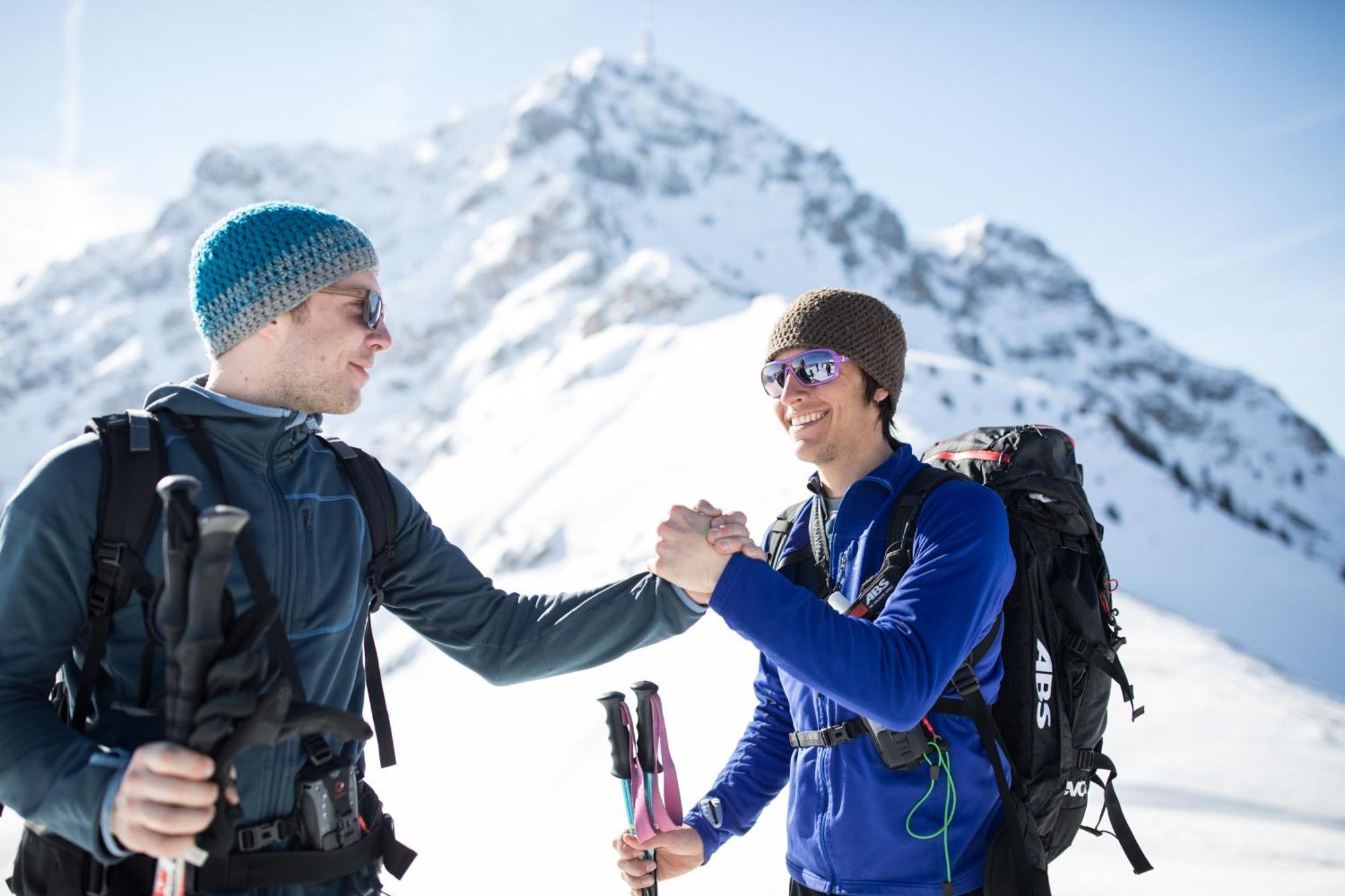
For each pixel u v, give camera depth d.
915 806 2.32
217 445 1.96
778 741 2.77
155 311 174.00
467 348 110.06
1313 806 9.94
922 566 2.26
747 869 7.48
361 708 2.19
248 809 1.79
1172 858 7.61
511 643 2.30
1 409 158.75
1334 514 82.19
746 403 38.91
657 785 2.43
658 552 2.09
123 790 1.47
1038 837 2.35
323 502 2.07
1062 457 2.83
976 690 2.37
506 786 12.76
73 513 1.78
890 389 2.60
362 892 1.93
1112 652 2.62
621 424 44.16
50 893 1.72
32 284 191.12
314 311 2.00
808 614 2.03
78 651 1.87
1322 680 33.62
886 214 176.25
